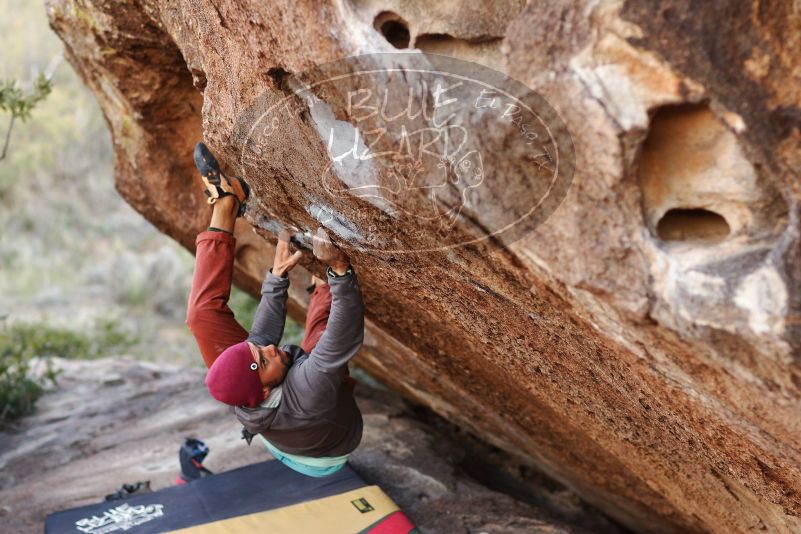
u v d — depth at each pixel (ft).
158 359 25.96
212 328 7.64
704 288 4.62
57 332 24.26
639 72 4.32
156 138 10.75
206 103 6.82
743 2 4.05
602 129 4.47
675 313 4.81
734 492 8.04
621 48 4.31
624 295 4.98
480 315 7.20
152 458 13.34
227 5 5.82
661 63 4.25
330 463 8.55
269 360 7.53
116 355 24.79
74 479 12.77
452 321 7.87
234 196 7.67
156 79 9.76
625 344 5.70
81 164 42.63
